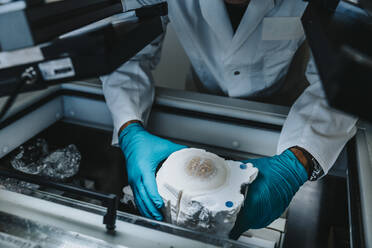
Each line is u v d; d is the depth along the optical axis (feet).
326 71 1.43
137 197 2.96
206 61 4.87
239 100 3.67
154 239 2.08
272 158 3.18
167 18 4.49
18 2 1.52
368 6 1.78
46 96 3.66
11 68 1.72
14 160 3.34
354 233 2.21
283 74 4.96
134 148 3.34
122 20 2.25
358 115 1.25
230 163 2.56
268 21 4.20
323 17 2.10
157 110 3.77
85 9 1.98
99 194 2.09
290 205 3.46
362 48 1.54
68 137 4.11
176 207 2.39
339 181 3.47
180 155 2.61
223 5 4.13
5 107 1.85
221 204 2.23
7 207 2.26
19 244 2.02
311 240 3.17
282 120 3.47
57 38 1.79
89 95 3.87
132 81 3.96
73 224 2.16
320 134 3.35
